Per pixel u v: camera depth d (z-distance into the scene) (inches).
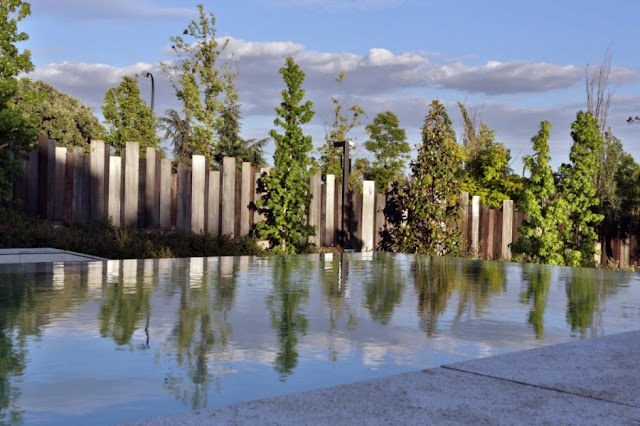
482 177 1309.1
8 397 85.4
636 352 115.0
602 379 95.9
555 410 80.4
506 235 784.3
